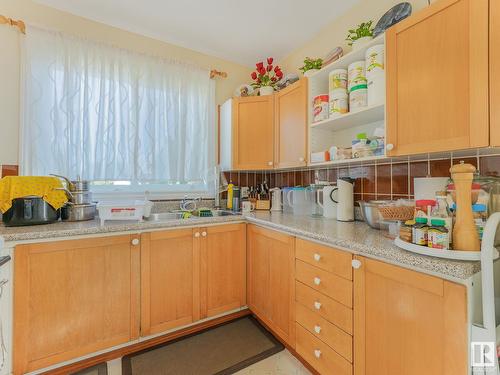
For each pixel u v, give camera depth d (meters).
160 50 2.21
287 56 2.50
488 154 1.16
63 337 1.36
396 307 0.94
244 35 2.18
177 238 1.68
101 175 1.87
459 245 0.86
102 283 1.45
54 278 1.33
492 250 0.76
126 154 1.98
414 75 1.13
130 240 1.53
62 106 1.75
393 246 1.03
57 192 1.55
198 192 2.40
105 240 1.46
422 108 1.10
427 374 0.85
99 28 1.96
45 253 1.31
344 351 1.14
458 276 0.77
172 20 1.98
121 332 1.51
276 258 1.62
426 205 0.97
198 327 1.83
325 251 1.25
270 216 1.91
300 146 1.85
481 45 0.92
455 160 1.28
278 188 2.31
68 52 1.77
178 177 2.19
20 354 1.25
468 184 0.87
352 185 1.69
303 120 1.83
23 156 1.68
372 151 1.39
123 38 2.06
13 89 1.68
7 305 1.22
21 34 1.70
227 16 1.94
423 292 0.87
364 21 1.77
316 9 1.87
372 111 1.42
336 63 1.61
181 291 1.70
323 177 2.08
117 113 1.95
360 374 1.07
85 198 1.68
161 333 1.67
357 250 1.08
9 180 1.42
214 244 1.83
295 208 2.04
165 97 2.15
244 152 2.22
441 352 0.82
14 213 1.40
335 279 1.19
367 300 1.05
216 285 1.84
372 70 1.35
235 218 1.91
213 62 2.48
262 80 2.26
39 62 1.70
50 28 1.73
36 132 1.68
